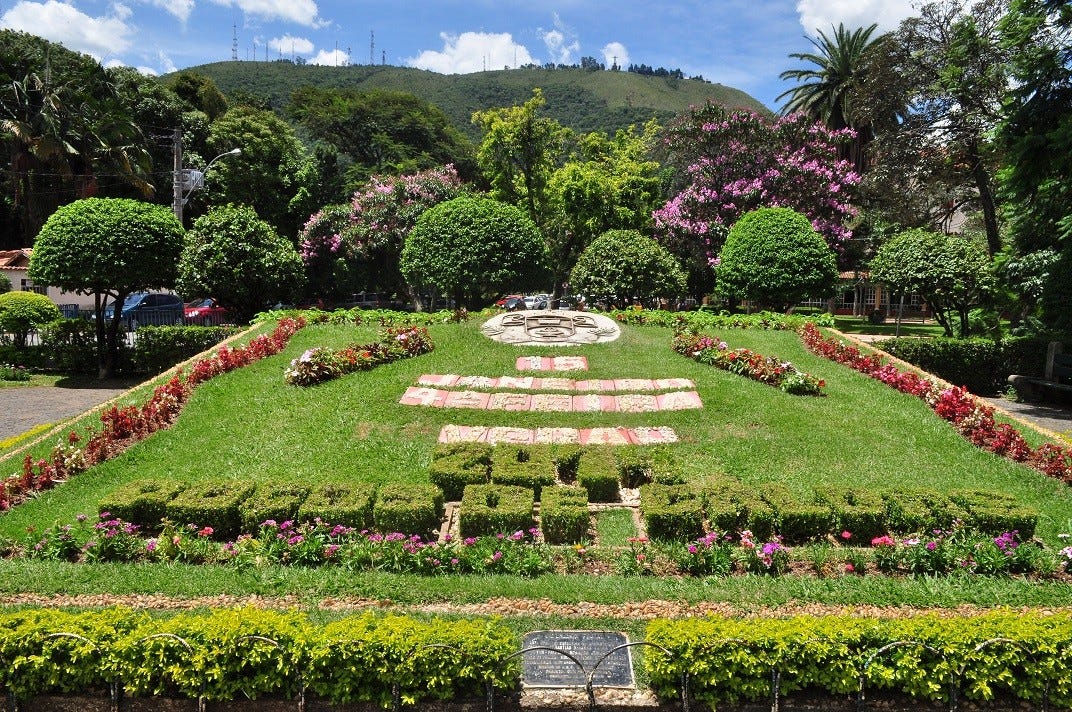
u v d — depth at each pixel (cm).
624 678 461
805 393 1091
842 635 449
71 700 452
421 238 2034
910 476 844
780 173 2611
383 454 894
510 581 588
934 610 549
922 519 691
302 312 1501
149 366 1725
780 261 1697
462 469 792
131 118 3142
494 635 453
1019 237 1792
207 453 890
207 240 1820
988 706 446
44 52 3100
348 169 4256
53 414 1342
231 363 1153
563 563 632
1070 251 1531
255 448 903
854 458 891
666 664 441
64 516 742
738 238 1766
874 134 3100
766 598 561
